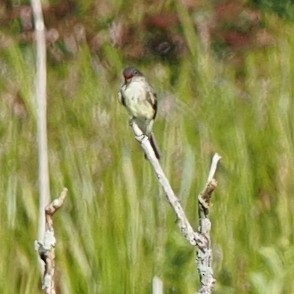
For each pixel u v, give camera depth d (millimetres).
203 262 5590
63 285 9117
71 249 9258
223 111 13039
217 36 22031
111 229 9312
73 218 9609
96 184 9859
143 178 9852
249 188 10898
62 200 5488
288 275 9000
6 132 11992
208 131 12062
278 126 12398
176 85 16922
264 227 10500
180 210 5633
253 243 10125
